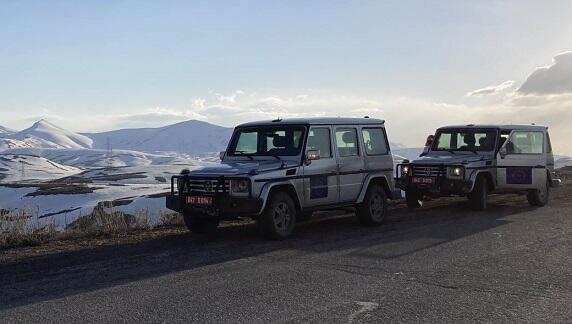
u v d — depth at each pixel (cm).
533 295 589
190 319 512
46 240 950
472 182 1349
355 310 537
